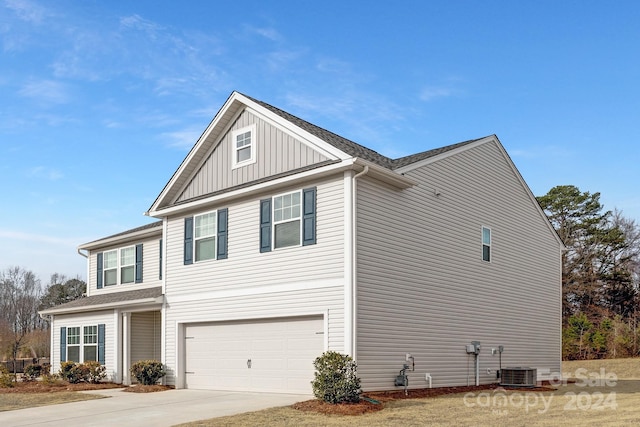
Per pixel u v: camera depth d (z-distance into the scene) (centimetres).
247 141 1886
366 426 1152
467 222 2023
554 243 2572
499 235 2194
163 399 1650
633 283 4694
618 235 4744
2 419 1374
